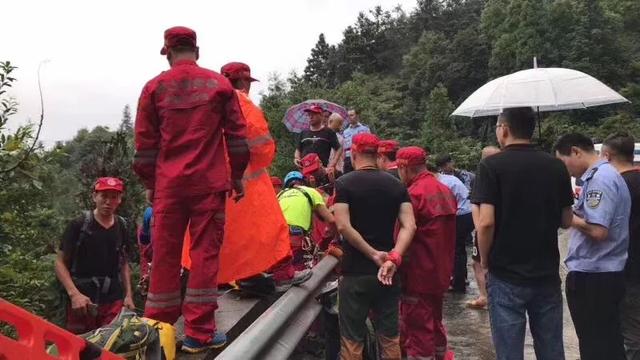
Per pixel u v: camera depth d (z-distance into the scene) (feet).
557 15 186.80
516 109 12.29
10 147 18.20
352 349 14.08
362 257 14.01
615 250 13.82
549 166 12.05
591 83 16.63
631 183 15.37
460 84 223.10
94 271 15.71
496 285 12.17
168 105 11.10
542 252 12.03
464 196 26.86
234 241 13.92
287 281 16.55
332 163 26.37
